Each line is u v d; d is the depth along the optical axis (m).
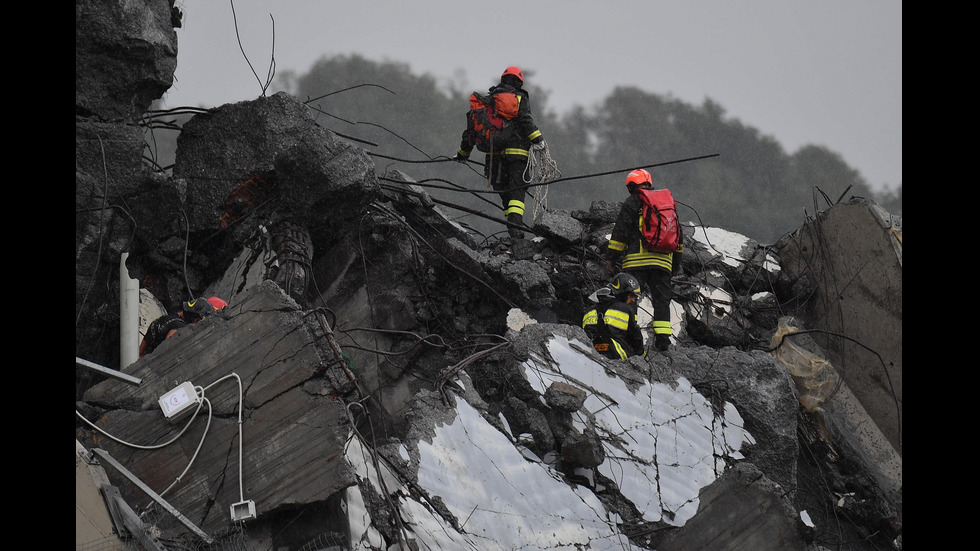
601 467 6.39
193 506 4.98
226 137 7.75
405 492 5.38
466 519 5.48
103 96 7.23
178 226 7.40
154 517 4.89
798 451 7.82
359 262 7.98
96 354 6.85
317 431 5.00
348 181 7.45
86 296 6.75
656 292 8.16
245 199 7.63
